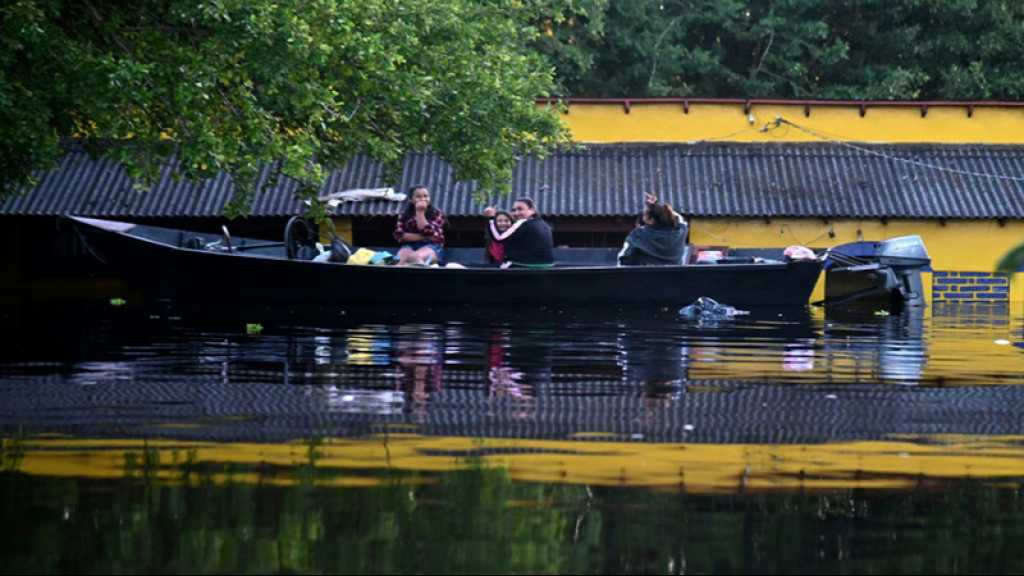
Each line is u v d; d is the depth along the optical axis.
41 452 9.75
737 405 12.78
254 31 23.55
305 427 11.05
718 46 65.00
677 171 44.88
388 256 34.50
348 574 6.55
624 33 60.62
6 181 27.91
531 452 9.87
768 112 46.22
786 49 62.97
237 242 36.72
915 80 61.31
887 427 11.34
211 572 6.56
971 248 44.03
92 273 44.28
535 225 33.47
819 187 44.25
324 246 38.75
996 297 44.16
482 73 32.81
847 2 62.97
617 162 45.25
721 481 8.82
